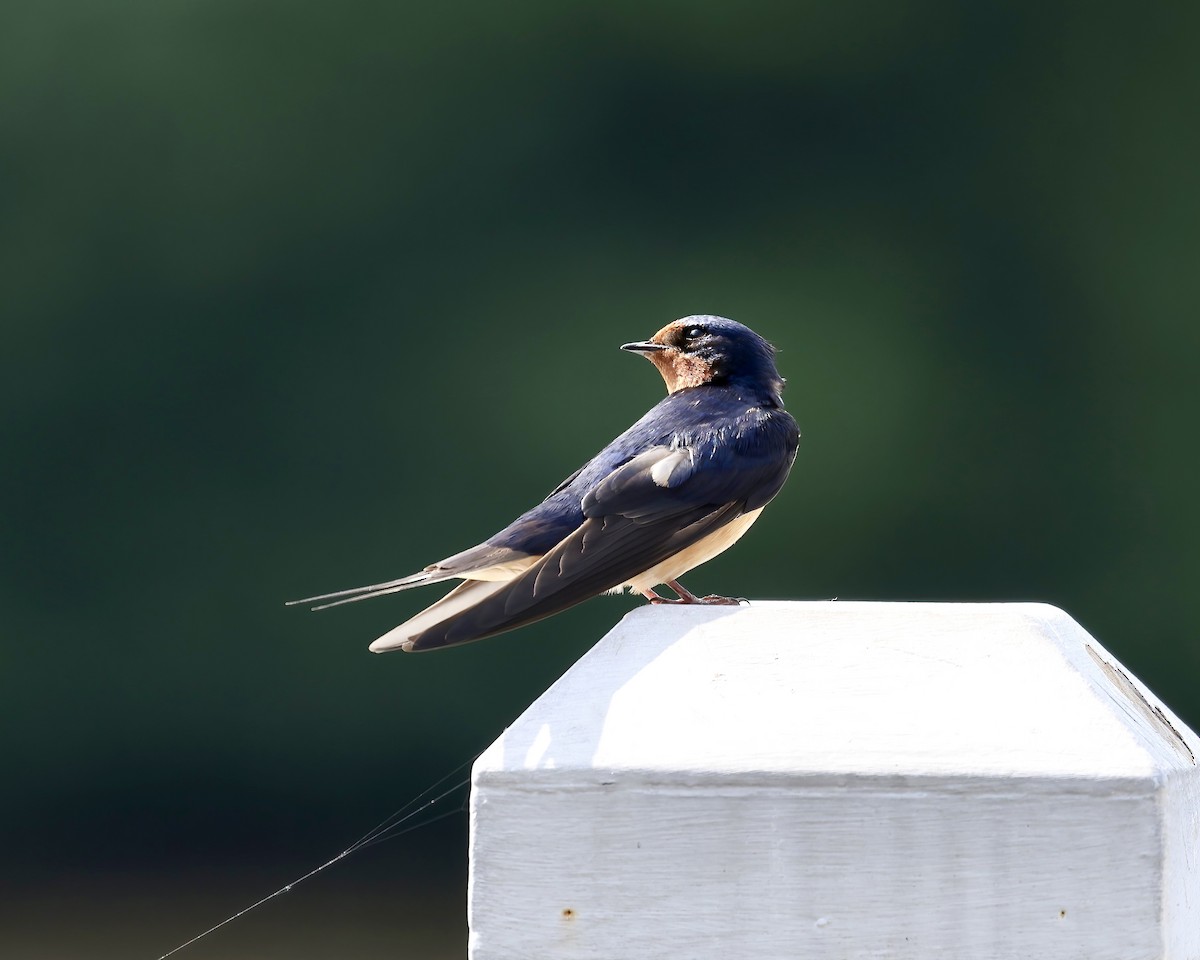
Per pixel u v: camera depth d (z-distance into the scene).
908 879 4.41
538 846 4.55
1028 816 4.37
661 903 4.49
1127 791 4.34
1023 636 4.69
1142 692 5.12
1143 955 4.31
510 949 4.55
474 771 4.58
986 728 4.50
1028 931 4.36
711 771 4.47
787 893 4.45
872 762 4.44
